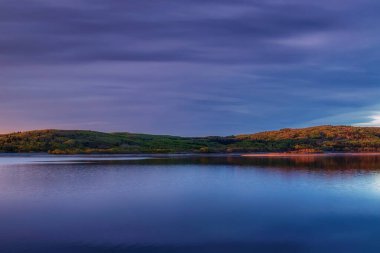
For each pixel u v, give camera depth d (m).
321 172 70.06
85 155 160.25
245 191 47.66
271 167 82.19
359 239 28.31
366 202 39.94
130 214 35.81
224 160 109.56
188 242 27.72
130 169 80.12
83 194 46.28
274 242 27.75
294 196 43.78
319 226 31.48
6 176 66.94
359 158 116.50
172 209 37.72
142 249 26.33
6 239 28.45
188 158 123.75
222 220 33.44
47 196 45.03
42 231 30.41
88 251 25.98
